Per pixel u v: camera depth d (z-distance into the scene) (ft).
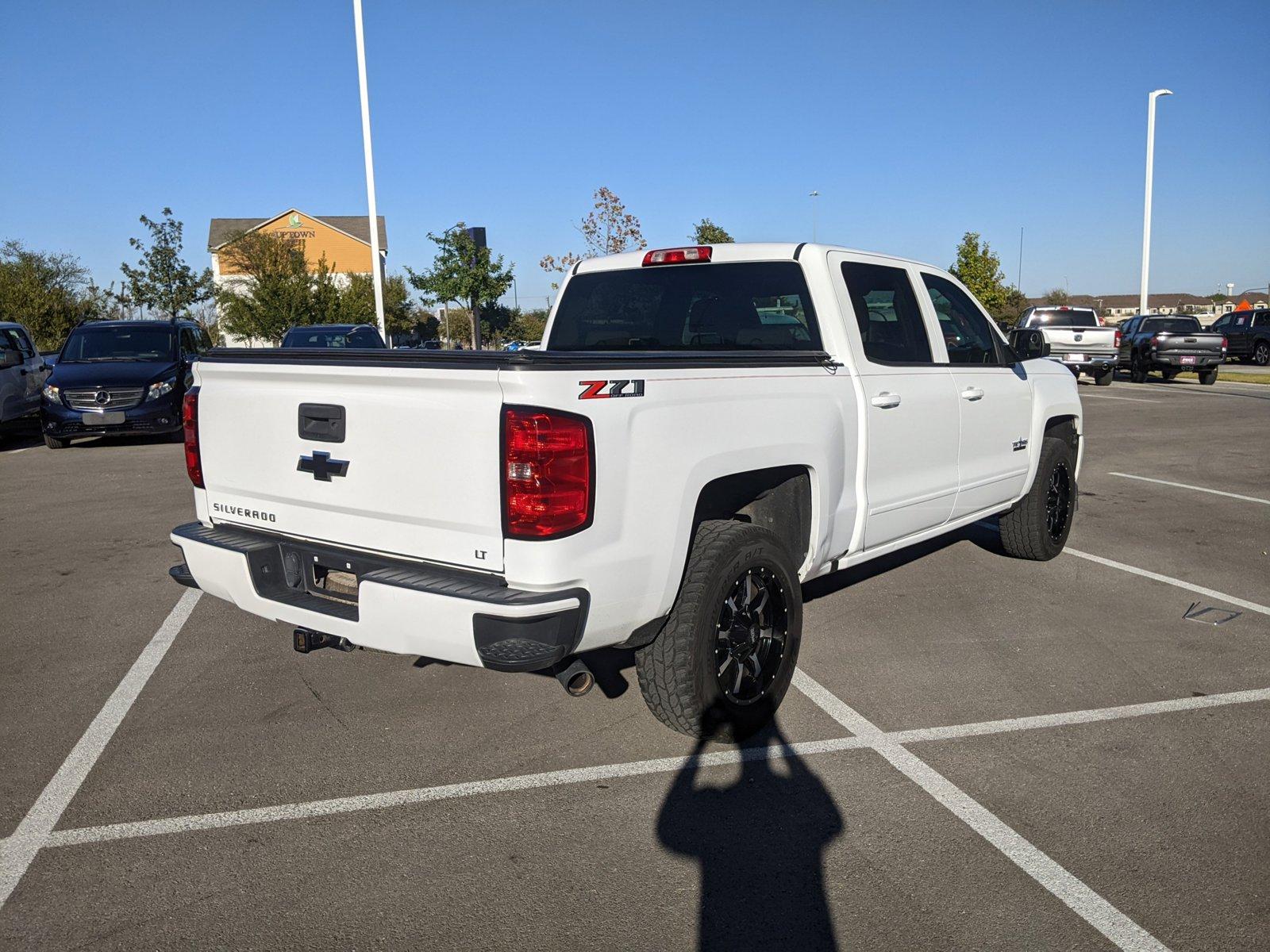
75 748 12.77
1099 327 78.64
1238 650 16.42
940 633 17.20
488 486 10.31
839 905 9.39
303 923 9.14
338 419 11.50
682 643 11.96
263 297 117.60
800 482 13.92
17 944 8.84
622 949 8.77
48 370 52.95
